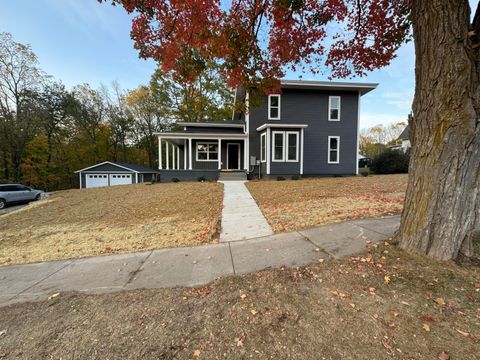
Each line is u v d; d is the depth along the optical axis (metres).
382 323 1.91
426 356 1.58
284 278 2.74
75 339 1.93
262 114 14.75
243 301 2.32
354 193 7.76
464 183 2.63
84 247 4.48
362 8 4.89
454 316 1.95
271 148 13.46
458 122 2.52
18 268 3.64
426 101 2.75
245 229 4.84
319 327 1.91
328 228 4.49
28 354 1.80
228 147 16.86
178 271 3.18
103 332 2.01
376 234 3.93
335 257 3.22
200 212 6.44
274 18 4.54
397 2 4.59
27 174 21.72
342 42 5.43
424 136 2.81
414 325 1.87
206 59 5.18
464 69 2.42
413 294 2.26
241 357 1.66
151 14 4.18
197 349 1.76
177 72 5.25
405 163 16.55
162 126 29.89
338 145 14.70
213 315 2.14
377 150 40.69
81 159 26.30
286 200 7.25
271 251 3.64
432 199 2.76
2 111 19.73
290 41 5.17
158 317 2.17
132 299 2.52
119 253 4.04
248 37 4.74
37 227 6.20
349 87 14.18
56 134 24.16
